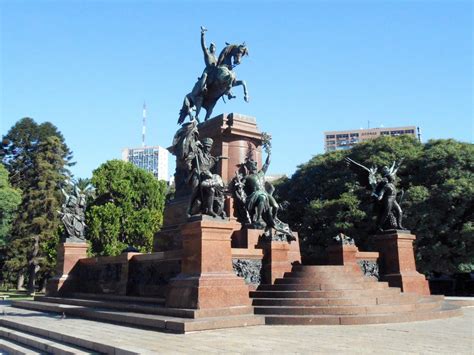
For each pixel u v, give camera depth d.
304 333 11.67
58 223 54.50
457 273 39.50
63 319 16.48
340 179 41.53
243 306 13.84
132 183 52.38
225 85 23.47
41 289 62.50
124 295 18.58
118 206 50.62
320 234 39.06
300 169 47.69
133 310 15.30
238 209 19.77
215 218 14.19
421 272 36.06
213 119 23.25
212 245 13.98
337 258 19.61
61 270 24.61
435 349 9.23
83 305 19.55
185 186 20.89
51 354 11.42
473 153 36.19
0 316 18.52
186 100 23.53
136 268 18.52
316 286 15.73
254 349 9.15
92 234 47.88
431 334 11.56
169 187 58.16
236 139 22.66
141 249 50.12
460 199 34.06
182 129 20.67
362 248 37.28
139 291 17.89
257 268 16.81
